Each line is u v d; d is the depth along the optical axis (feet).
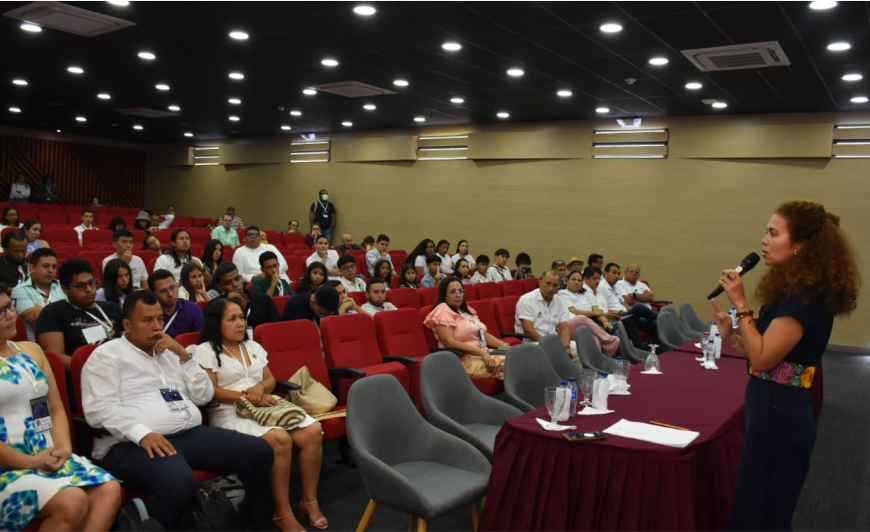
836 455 15.26
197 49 23.25
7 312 8.39
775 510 7.07
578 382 13.08
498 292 25.17
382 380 9.84
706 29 18.78
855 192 29.55
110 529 8.09
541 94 29.04
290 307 15.51
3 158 48.14
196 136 49.49
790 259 7.04
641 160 34.19
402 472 9.35
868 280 29.43
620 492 7.93
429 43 21.44
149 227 38.19
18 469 7.95
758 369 7.06
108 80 29.27
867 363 27.40
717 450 8.77
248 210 49.47
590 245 35.63
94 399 9.14
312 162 45.85
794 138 30.45
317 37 21.17
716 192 32.48
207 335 11.25
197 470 9.60
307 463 10.56
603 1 16.88
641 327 24.27
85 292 11.36
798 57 21.16
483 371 15.70
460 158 39.52
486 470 9.30
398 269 33.73
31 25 20.92
